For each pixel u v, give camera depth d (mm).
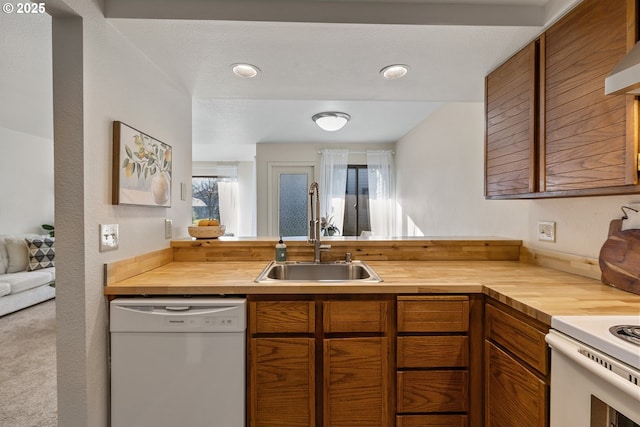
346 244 2037
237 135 4555
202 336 1367
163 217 1916
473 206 2611
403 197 4648
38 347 2637
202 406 1372
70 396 1247
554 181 1347
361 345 1432
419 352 1431
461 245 2053
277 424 1422
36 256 4043
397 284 1428
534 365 1100
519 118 1562
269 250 2051
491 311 1379
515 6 1411
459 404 1436
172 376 1366
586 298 1199
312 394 1420
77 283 1237
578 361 847
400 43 1550
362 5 1397
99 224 1321
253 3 1382
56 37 1217
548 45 1388
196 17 1368
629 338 833
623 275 1304
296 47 1589
